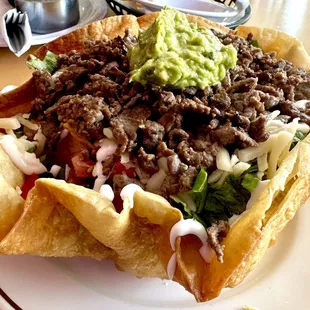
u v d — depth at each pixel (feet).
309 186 0.62
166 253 0.55
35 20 1.15
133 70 0.64
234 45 0.72
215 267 0.53
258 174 0.60
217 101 0.63
